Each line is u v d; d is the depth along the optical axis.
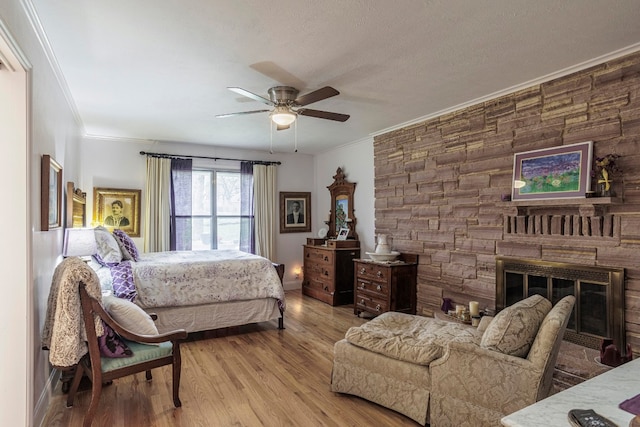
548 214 3.19
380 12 2.16
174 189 5.81
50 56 2.64
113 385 2.85
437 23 2.28
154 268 3.82
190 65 2.89
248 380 2.97
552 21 2.26
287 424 2.35
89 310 2.18
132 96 3.62
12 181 2.04
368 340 2.62
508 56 2.75
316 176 7.04
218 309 4.05
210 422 2.36
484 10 2.14
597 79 2.85
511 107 3.46
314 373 3.11
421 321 2.98
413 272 4.58
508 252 3.49
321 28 2.34
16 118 2.05
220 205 6.29
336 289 5.54
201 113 4.20
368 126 4.86
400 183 4.85
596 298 2.86
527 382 1.90
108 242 3.77
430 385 2.28
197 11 2.14
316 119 4.50
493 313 3.44
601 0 2.04
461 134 3.98
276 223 6.71
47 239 2.65
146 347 2.45
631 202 2.66
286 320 4.74
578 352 2.79
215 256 4.66
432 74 3.09
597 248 2.85
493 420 2.00
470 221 3.88
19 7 1.92
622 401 1.22
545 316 2.12
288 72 3.02
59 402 2.58
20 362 2.04
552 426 1.08
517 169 3.36
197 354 3.53
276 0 2.04
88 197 5.29
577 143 2.95
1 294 2.01
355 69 2.98
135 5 2.08
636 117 2.63
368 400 2.60
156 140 5.70
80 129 4.79
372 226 5.52
